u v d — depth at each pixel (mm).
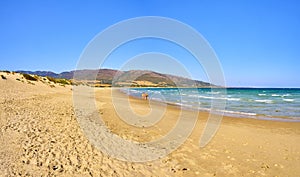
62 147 6012
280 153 7543
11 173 4172
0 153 4930
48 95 20812
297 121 14227
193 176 5527
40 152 5395
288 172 5957
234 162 6582
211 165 6293
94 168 5074
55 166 4793
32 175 4242
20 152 5195
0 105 11156
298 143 8875
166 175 5422
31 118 8930
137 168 5539
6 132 6492
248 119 14844
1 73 26266
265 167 6262
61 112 11586
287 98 36906
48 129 7578
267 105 24734
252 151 7699
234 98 35688
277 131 11141
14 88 21047
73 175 4543
